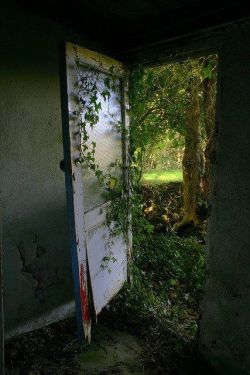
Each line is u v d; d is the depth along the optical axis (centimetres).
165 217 558
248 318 206
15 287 251
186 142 522
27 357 238
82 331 242
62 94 216
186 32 242
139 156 352
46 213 269
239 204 205
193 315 317
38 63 250
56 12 248
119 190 304
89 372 230
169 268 390
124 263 328
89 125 254
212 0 204
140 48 287
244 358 212
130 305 306
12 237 245
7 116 233
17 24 232
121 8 229
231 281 215
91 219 255
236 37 200
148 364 241
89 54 241
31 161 253
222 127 212
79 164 232
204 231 514
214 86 484
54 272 281
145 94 380
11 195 241
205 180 542
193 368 235
